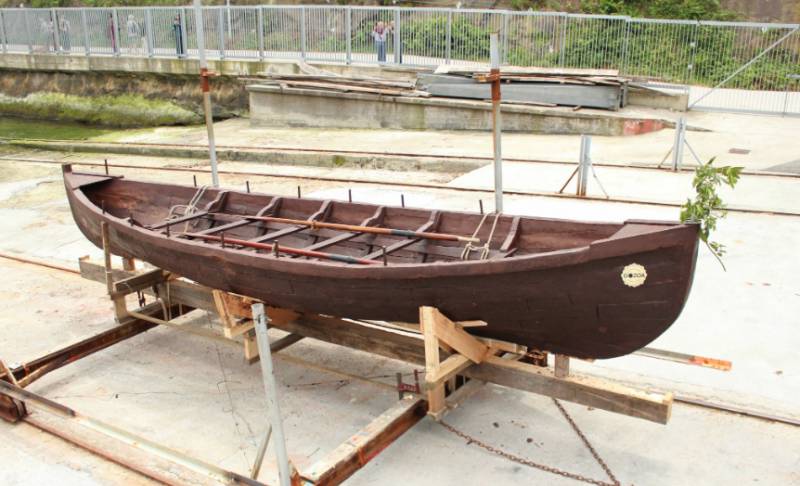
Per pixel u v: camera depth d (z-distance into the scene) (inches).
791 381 237.3
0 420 231.6
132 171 637.9
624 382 239.6
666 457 200.2
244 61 904.3
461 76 759.1
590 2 1014.4
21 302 333.4
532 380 199.8
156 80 983.6
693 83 783.7
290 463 162.7
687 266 167.2
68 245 422.0
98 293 342.6
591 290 179.5
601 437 210.8
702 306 296.8
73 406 237.9
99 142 772.0
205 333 254.1
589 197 463.5
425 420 222.4
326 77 817.5
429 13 847.1
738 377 240.8
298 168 631.8
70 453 212.7
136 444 187.0
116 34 997.2
